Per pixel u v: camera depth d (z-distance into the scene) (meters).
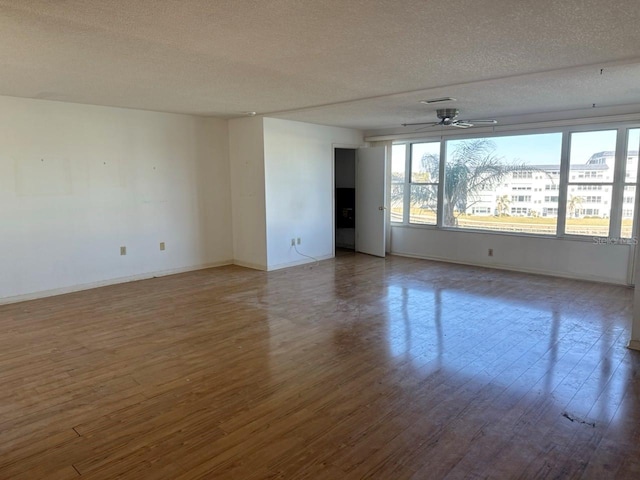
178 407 2.69
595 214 5.81
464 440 2.33
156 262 6.22
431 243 7.45
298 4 2.26
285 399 2.78
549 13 2.39
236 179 6.83
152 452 2.25
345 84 4.15
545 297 5.09
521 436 2.37
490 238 6.76
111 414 2.62
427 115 6.11
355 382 3.00
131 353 3.52
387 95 4.70
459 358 3.38
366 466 2.12
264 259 6.60
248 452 2.24
